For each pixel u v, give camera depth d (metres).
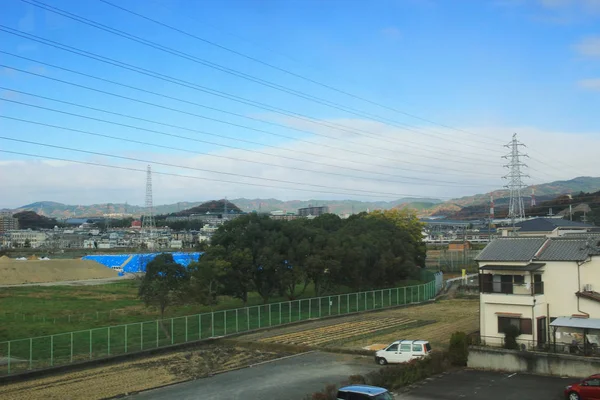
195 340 47.72
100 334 54.06
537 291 37.53
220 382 33.56
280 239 69.62
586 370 31.75
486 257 39.25
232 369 37.47
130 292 97.69
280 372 36.12
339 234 79.56
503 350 34.69
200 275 60.94
